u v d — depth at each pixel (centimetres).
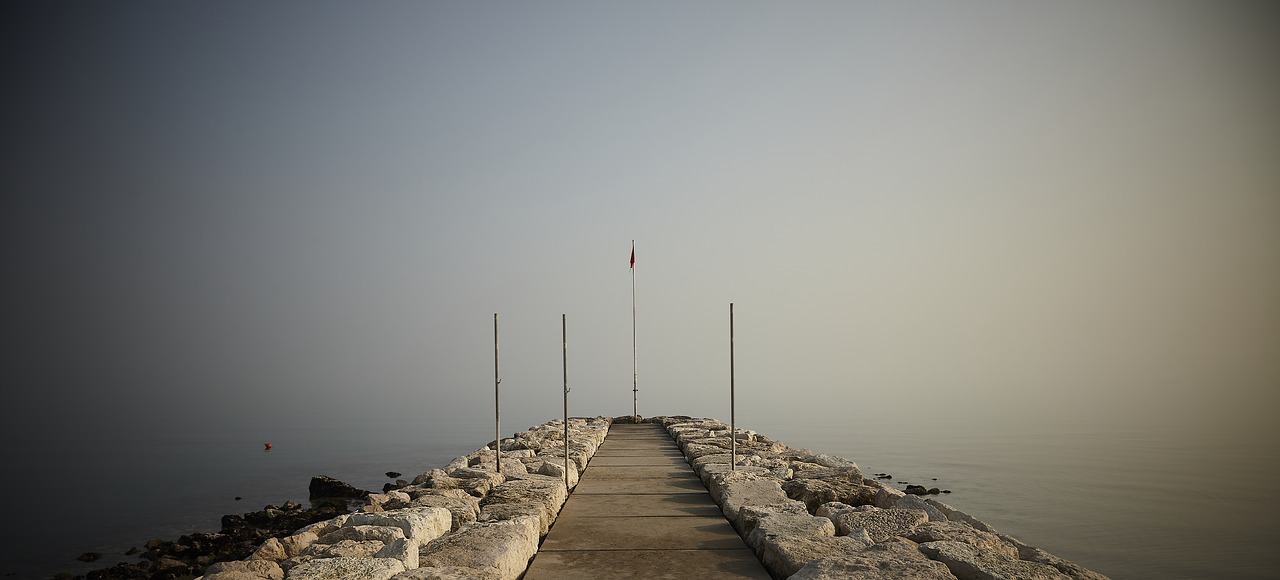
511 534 753
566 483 1191
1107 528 2255
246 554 1491
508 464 1334
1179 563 1900
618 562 780
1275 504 2620
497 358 1234
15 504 2414
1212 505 2614
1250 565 1881
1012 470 3366
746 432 2061
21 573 1549
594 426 2328
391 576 623
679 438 1870
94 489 2714
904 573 602
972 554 662
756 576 727
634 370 2675
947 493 2791
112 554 1714
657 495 1165
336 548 707
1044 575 609
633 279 2733
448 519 862
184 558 1539
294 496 2534
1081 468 3484
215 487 2741
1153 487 2938
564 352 1263
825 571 612
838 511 913
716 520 974
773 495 1012
